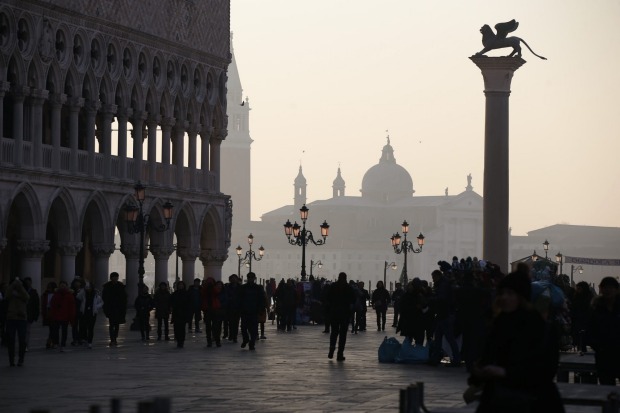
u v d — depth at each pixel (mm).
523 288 19547
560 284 62094
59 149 95438
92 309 62875
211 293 64375
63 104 96625
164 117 110875
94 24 99312
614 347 33312
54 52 94062
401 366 50906
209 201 117812
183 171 113938
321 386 41219
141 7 105625
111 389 39938
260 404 35375
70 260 97062
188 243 115125
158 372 47000
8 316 49781
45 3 92500
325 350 62312
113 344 65062
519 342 19297
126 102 104188
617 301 33438
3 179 88125
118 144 104500
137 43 105688
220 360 54094
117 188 102688
